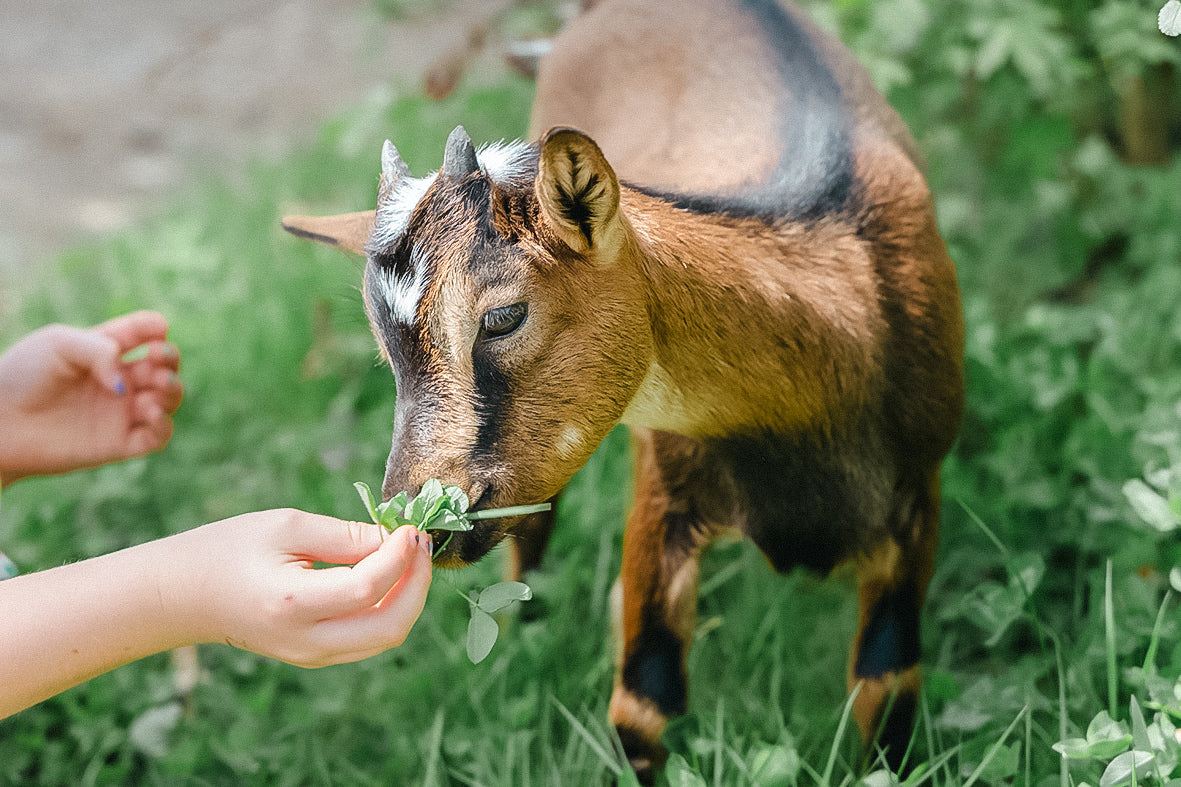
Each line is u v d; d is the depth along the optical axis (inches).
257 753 102.2
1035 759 86.9
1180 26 74.4
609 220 70.8
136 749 105.5
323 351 161.3
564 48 124.0
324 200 201.0
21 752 106.1
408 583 61.3
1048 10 144.2
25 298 185.2
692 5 111.5
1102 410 124.3
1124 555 101.4
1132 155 168.2
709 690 105.0
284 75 261.1
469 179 71.1
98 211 217.3
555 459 74.0
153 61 269.6
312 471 142.6
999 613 88.4
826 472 86.7
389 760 101.7
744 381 81.3
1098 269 159.0
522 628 110.0
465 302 69.7
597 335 73.5
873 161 90.0
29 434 98.2
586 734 89.7
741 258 80.4
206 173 224.1
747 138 96.0
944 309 89.9
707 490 90.8
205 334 165.9
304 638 59.1
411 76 248.4
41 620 60.3
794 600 110.7
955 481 119.1
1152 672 81.4
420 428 70.8
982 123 160.9
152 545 62.5
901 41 141.5
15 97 255.3
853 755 95.3
